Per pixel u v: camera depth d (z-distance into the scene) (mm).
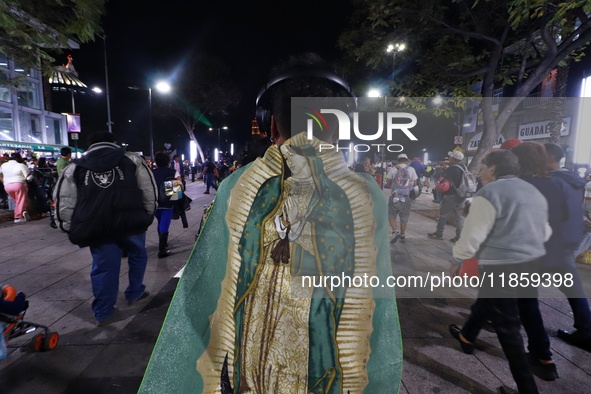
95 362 2516
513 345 1825
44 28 3523
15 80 4262
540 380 2227
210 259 954
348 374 890
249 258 907
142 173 3219
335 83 961
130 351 2656
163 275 4297
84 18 3559
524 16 4137
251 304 899
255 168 957
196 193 14734
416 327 2803
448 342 2658
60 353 2625
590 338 2541
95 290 3027
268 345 891
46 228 7188
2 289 2447
